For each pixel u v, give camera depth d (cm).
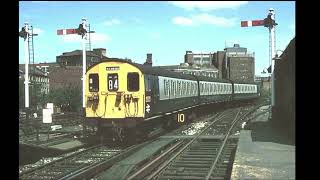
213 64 12688
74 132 2355
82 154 1717
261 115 3994
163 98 2369
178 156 1644
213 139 2155
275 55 2627
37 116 3142
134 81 1991
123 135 2000
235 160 1405
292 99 1886
